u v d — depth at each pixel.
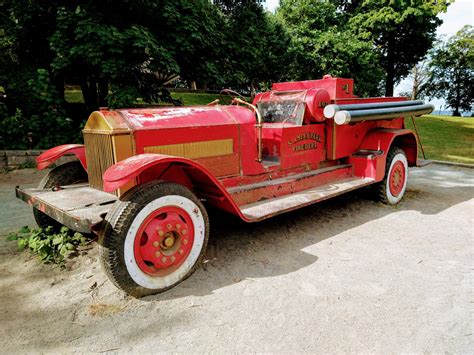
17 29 7.68
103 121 2.92
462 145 10.73
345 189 4.14
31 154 7.37
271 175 3.97
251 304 2.53
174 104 8.92
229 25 9.30
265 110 4.59
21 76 7.71
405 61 19.09
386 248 3.52
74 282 2.85
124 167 2.44
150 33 7.09
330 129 4.50
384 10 15.46
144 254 2.54
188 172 3.08
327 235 3.87
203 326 2.29
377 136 4.88
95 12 6.94
